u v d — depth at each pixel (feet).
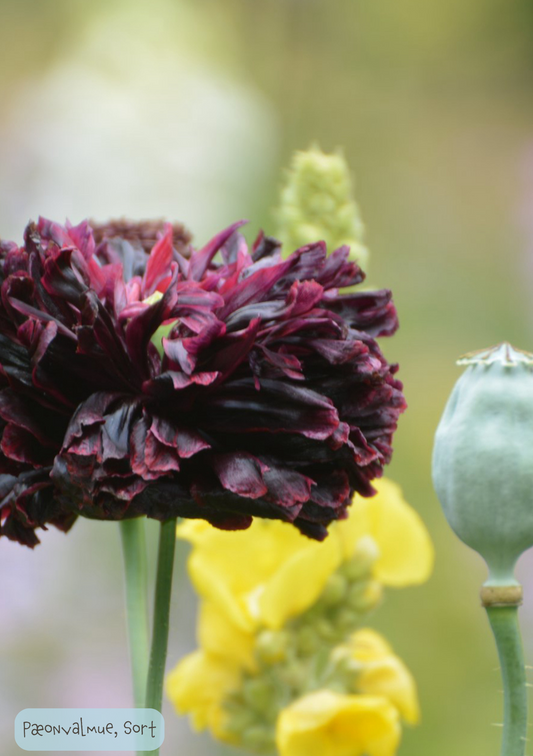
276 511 1.51
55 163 3.66
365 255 1.91
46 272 1.52
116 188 3.67
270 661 1.90
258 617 1.91
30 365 1.52
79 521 3.77
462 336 5.15
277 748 1.94
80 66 3.73
